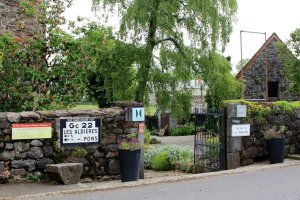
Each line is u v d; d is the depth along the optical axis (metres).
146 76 22.02
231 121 12.66
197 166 13.59
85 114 10.90
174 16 22.02
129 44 21.88
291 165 12.34
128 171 10.49
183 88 22.58
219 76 22.58
